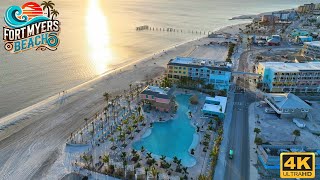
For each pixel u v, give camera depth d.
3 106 141.75
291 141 112.12
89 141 112.19
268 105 145.38
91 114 134.50
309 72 158.25
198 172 95.75
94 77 187.75
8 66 197.62
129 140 113.94
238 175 94.06
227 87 162.38
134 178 91.75
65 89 165.62
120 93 159.38
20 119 127.50
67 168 96.31
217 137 113.75
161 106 138.00
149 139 115.81
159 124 127.94
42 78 181.25
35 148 106.94
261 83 168.88
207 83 166.50
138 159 101.31
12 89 162.25
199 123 128.62
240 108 143.38
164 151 108.12
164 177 92.19
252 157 104.00
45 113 134.25
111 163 98.88
